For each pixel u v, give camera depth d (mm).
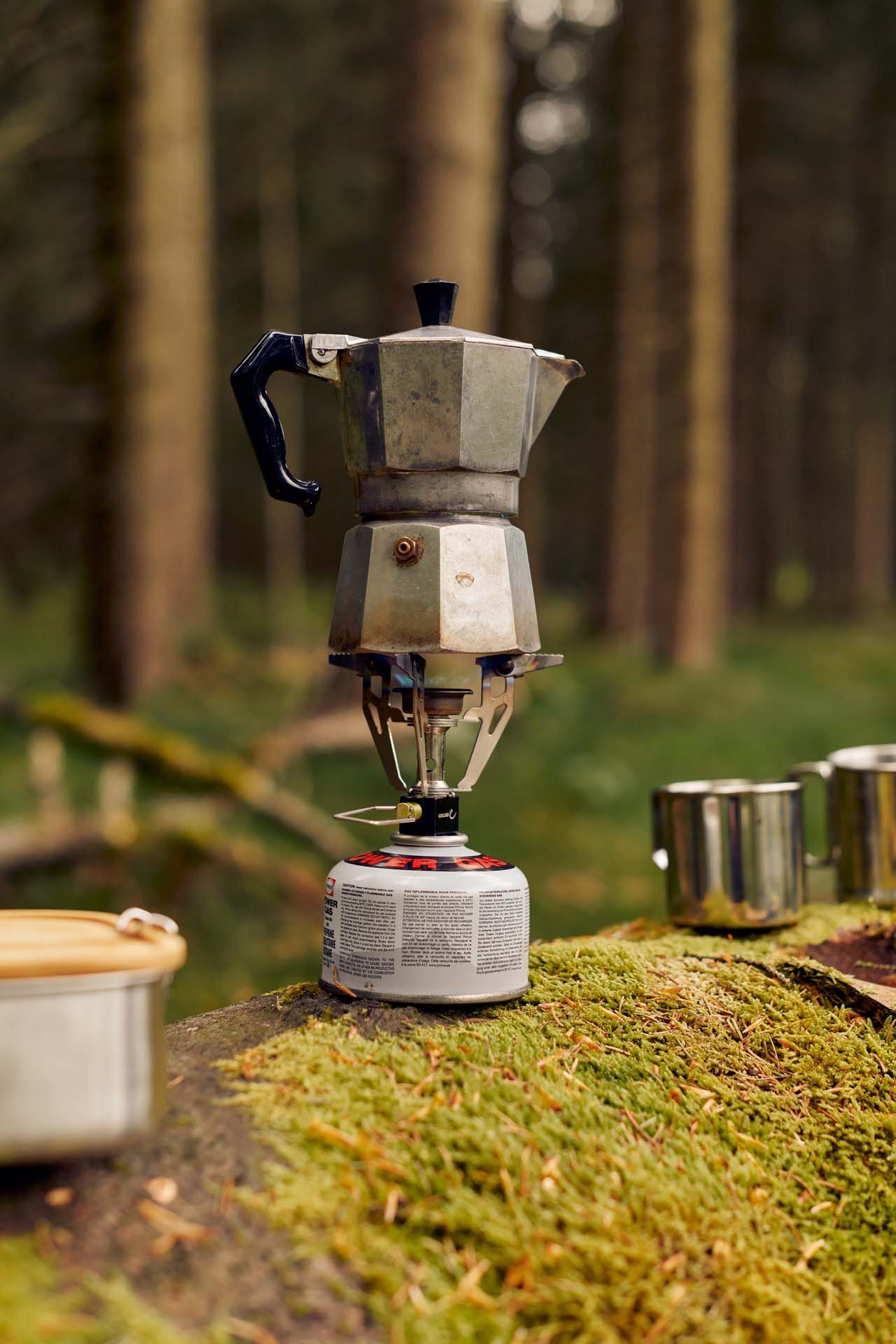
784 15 18094
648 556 15461
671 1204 1277
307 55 15852
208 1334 1024
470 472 1478
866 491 20312
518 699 8219
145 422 7500
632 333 12891
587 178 20016
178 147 8109
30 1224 1092
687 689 9930
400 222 6410
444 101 6344
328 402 18516
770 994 1659
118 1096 1069
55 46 7949
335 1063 1361
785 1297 1244
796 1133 1455
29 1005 1042
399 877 1472
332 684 6195
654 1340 1150
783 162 18328
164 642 7727
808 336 22531
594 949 1722
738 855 1924
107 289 7414
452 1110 1302
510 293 14523
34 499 13000
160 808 5129
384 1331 1070
